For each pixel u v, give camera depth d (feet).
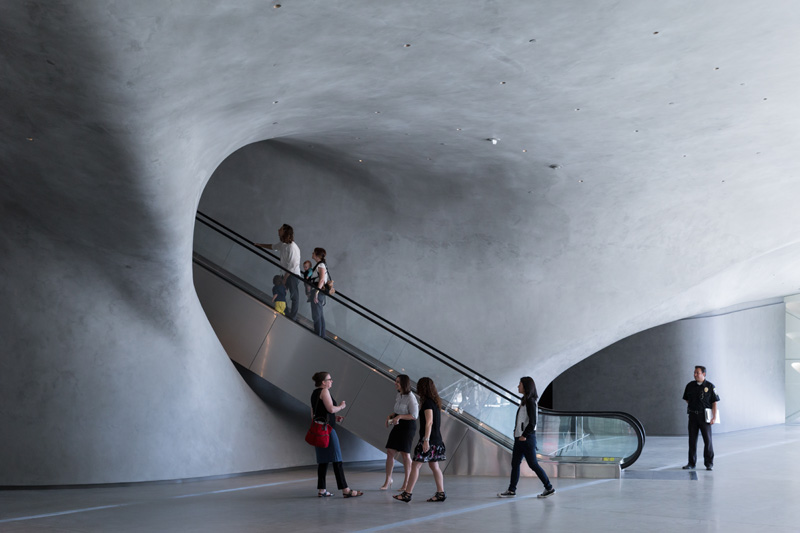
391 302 57.88
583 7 28.81
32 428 34.58
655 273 59.31
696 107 39.68
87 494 32.65
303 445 44.29
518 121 40.98
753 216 57.16
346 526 25.17
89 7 21.89
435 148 46.44
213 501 30.73
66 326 35.27
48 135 27.91
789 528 25.09
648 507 29.35
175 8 23.04
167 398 37.19
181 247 35.32
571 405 79.20
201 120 30.68
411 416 32.12
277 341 43.88
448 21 28.73
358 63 31.37
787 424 89.15
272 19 25.77
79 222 32.99
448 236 57.98
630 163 48.52
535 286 58.75
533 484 36.60
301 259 56.34
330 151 49.03
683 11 29.68
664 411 75.46
